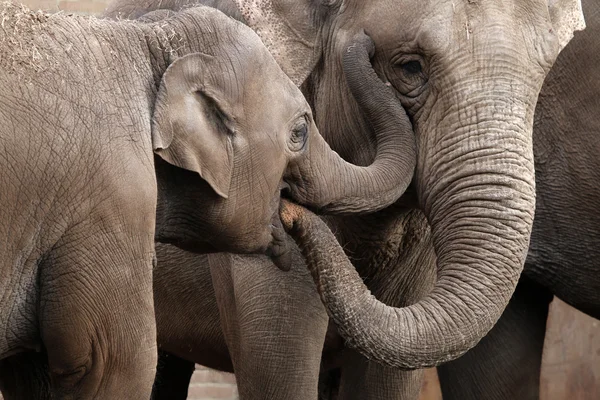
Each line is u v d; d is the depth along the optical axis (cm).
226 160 974
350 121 1114
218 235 1002
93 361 925
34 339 934
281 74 1012
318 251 1028
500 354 1337
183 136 951
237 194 990
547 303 1377
